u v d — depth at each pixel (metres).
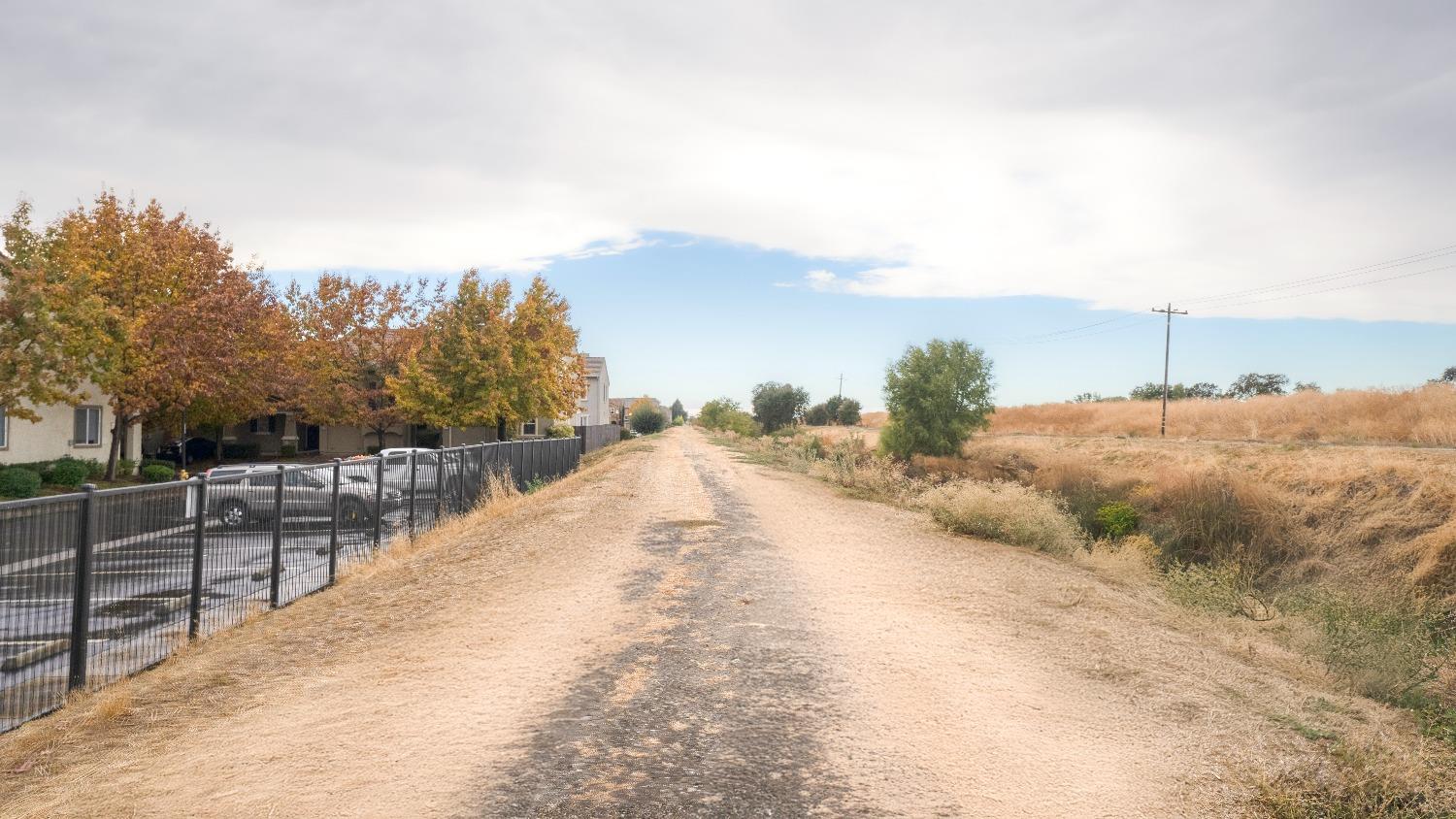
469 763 4.39
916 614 8.30
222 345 26.83
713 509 16.62
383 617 7.96
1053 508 14.83
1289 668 7.26
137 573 6.39
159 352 24.98
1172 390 76.31
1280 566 19.78
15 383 19.78
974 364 36.19
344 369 39.16
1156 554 17.34
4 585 5.04
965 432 36.25
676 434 91.25
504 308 37.56
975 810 4.00
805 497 19.78
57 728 5.04
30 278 20.12
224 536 7.71
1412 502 20.05
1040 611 8.64
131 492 6.31
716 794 4.07
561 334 44.03
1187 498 22.17
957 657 6.78
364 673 6.08
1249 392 71.44
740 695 5.63
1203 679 6.40
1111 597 9.91
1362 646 7.20
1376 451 25.95
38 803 3.88
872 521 15.55
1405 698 6.45
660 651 6.66
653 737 4.80
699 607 8.27
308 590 9.64
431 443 45.06
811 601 8.74
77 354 21.38
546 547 11.89
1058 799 4.18
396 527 13.10
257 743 4.68
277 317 34.47
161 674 6.18
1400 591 15.82
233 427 42.28
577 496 18.83
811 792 4.14
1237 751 4.89
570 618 7.78
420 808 3.83
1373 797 4.33
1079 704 5.69
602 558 11.08
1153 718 5.45
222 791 4.02
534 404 38.22
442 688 5.70
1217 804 4.17
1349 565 18.83
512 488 19.91
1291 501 21.83
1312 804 4.24
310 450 44.22
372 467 11.91
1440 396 32.44
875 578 10.11
